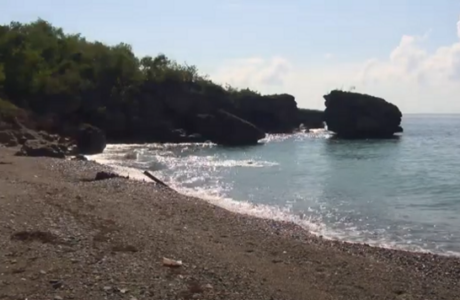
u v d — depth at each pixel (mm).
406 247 19531
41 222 14867
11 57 79688
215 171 44438
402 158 62312
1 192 19438
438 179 41406
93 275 10711
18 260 11344
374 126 107438
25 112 68062
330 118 112438
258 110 116000
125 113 88625
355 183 38531
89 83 86688
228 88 115312
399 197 31812
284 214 25422
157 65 103125
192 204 22250
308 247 16250
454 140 100375
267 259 14133
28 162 34906
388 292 12055
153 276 11055
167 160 53719
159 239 14461
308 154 67312
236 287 10984
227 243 15602
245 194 31797
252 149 75250
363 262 14953
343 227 22875
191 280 11078
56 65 88875
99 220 16000
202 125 89875
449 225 23562
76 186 24297
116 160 52656
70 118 81062
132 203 20781
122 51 101000
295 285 11789
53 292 9680
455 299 12000
